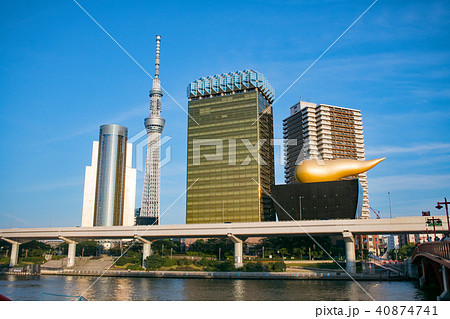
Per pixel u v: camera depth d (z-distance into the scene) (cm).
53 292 9712
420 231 12550
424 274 8912
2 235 17800
